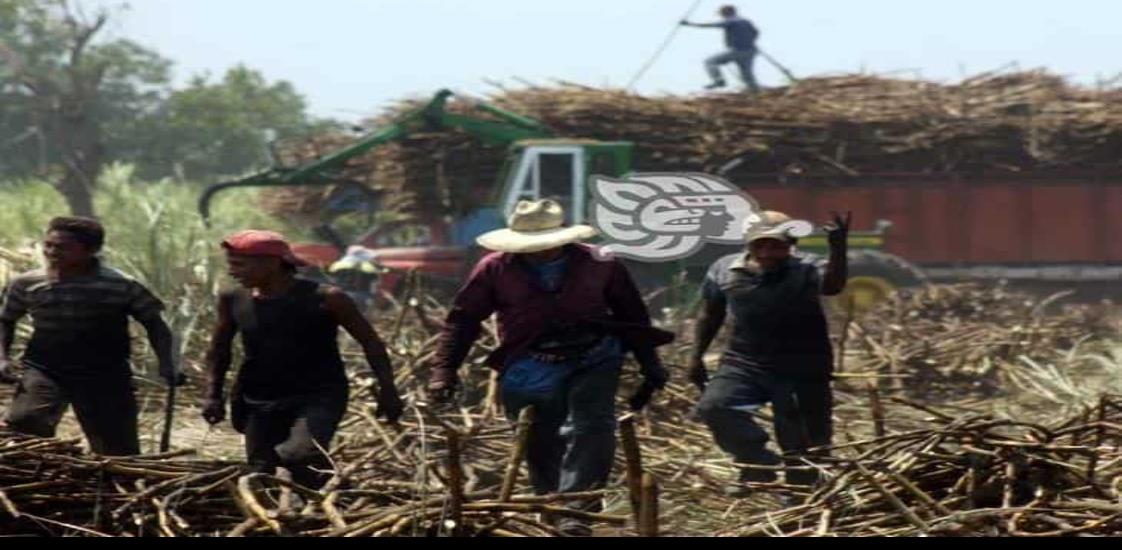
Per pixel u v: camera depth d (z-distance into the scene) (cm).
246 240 2222
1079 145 6309
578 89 6262
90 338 2406
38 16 10512
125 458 2109
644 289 5400
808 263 2569
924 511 2003
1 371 2398
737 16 7250
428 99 6581
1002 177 6331
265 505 2023
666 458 2825
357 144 6031
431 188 5981
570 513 1962
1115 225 6391
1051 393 3650
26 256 4044
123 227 4388
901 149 6203
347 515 1972
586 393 2270
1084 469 2209
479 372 3170
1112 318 5084
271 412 2255
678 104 6225
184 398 3497
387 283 5316
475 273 2328
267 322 2230
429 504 1969
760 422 3212
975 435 2123
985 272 6341
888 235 6266
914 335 4338
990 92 6438
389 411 2286
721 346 4138
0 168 11494
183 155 13838
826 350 2578
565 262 2306
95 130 8481
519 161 5562
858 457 2150
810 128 6138
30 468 2045
